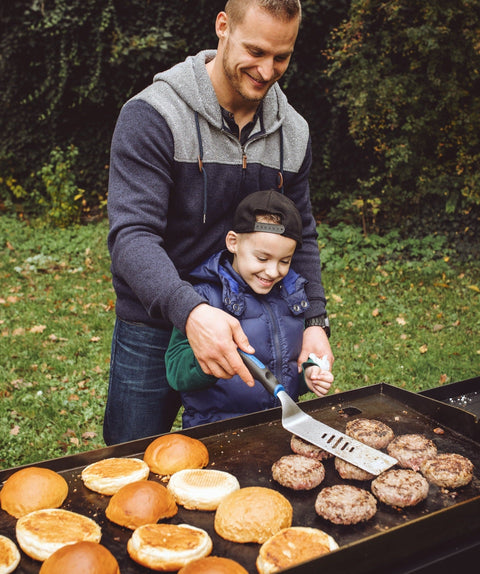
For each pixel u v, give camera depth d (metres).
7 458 3.38
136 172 1.82
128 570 1.19
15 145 10.53
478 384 2.08
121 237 1.76
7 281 7.08
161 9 9.42
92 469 1.49
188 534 1.25
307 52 9.04
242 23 1.65
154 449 1.56
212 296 1.92
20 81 10.03
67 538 1.23
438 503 1.41
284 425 1.59
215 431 1.71
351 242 8.13
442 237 7.91
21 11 9.40
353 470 1.50
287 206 1.81
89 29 9.32
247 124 1.96
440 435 1.71
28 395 4.09
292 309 1.98
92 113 10.47
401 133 8.02
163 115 1.81
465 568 1.28
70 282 7.08
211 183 1.94
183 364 1.78
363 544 1.13
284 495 1.45
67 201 9.42
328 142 9.26
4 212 10.30
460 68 7.45
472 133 7.55
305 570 1.07
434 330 5.64
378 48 7.80
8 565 1.16
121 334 2.12
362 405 1.89
